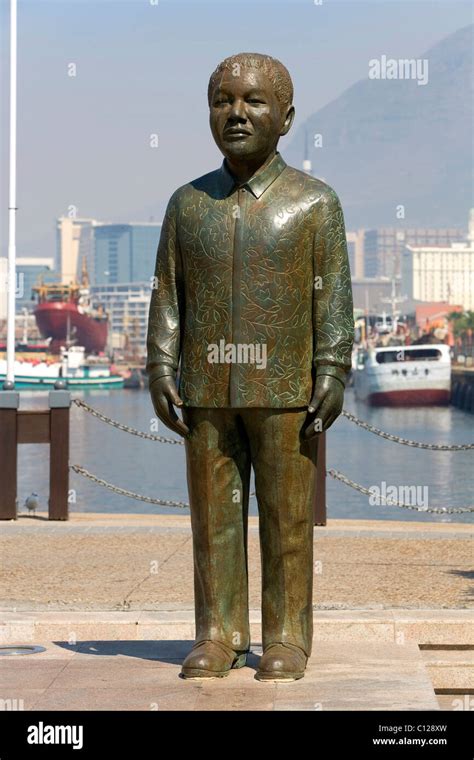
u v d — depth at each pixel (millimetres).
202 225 8398
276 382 8266
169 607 11562
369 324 136500
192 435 8516
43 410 18047
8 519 17953
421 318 162250
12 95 24750
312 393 8383
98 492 39594
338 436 74000
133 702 7734
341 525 17875
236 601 8594
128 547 15469
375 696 7824
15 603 11727
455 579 13023
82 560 14398
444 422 85188
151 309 8672
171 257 8594
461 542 15930
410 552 15031
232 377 8281
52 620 10570
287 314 8289
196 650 8438
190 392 8422
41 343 170625
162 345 8570
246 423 8438
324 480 17609
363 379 102188
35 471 48438
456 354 150250
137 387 154000
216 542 8516
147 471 48562
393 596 12031
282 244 8273
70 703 7719
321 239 8375
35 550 15180
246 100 8328
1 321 193625
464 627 10352
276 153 8516
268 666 8234
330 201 8422
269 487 8422
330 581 12922
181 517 18875
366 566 13906
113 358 181500
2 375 89062
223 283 8320
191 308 8477
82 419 86688
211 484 8477
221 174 8539
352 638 10391
